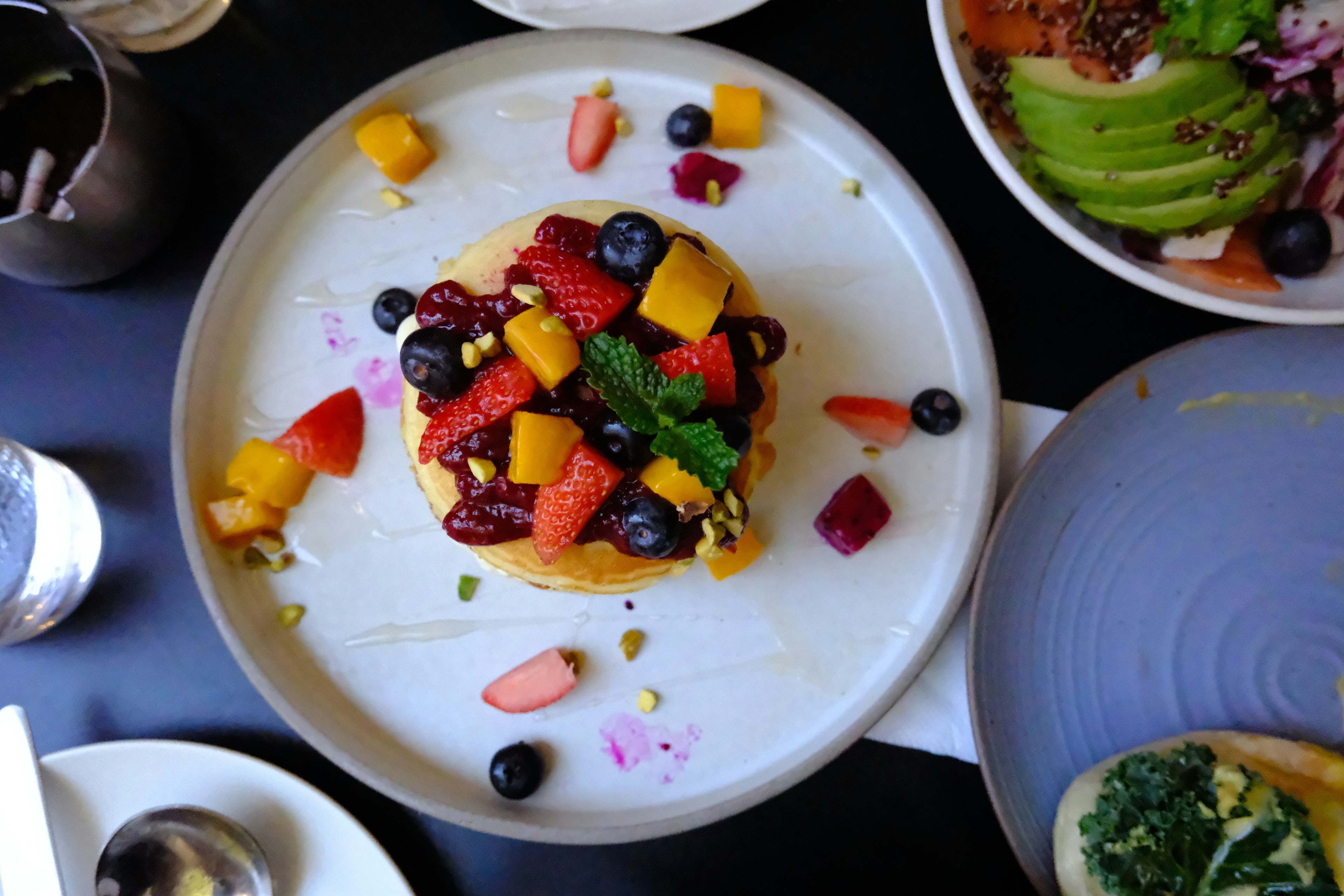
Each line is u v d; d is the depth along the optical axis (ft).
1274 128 1.11
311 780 1.19
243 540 1.20
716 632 1.21
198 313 1.17
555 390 0.99
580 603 1.21
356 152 1.24
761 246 1.25
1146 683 1.16
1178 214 1.11
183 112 1.25
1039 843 1.13
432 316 1.03
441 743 1.19
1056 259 1.24
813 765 1.11
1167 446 1.16
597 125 1.24
